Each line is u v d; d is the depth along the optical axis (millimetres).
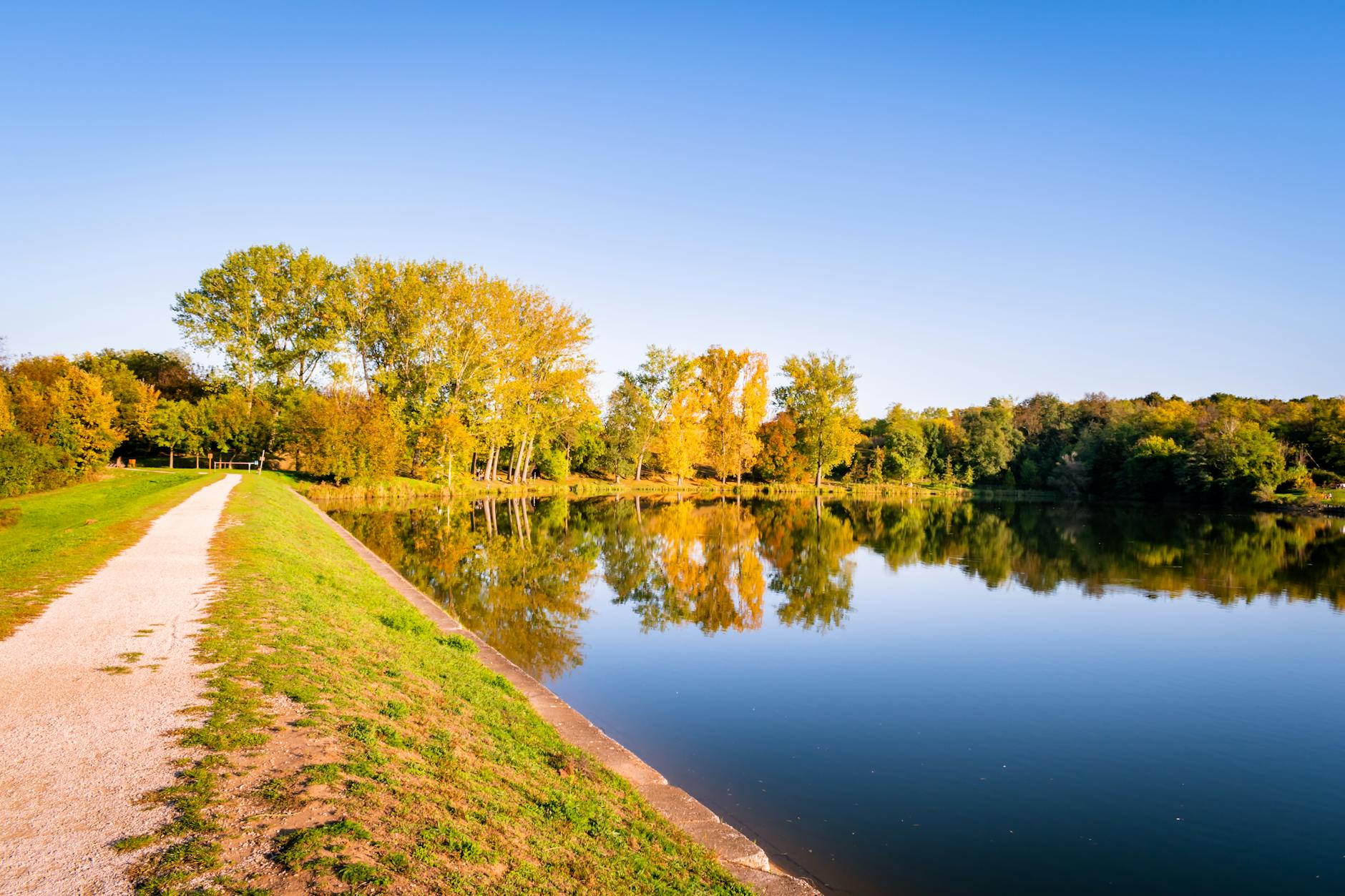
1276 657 18094
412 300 56031
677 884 6559
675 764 11273
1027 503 72438
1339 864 8898
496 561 30234
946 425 101250
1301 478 63000
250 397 61656
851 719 13547
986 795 10539
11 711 7676
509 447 79125
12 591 13445
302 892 4691
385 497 56500
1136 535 44531
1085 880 8422
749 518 53031
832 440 84875
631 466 88125
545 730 10461
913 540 41469
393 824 5844
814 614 22734
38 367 55625
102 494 39312
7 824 5398
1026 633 20438
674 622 21188
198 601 12938
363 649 11602
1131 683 16016
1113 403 92375
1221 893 8180
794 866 8367
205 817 5574
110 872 4770
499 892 5266
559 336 63312
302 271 61562
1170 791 10844
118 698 8086
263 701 8148
